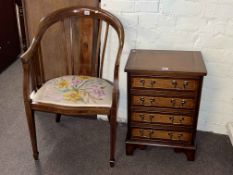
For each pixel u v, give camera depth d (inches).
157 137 72.5
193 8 70.1
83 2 76.9
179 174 69.5
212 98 79.6
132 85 66.6
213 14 69.9
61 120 87.8
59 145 78.2
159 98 67.3
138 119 70.8
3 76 113.0
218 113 81.1
